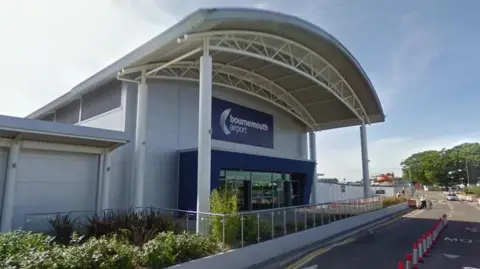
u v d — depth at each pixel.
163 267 7.28
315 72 19.50
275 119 25.38
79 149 13.12
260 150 23.22
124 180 15.30
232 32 13.11
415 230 17.39
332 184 30.89
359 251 11.59
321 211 15.38
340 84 21.28
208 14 11.18
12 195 11.10
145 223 10.19
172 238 8.45
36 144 11.93
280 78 20.52
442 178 96.69
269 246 10.55
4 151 11.38
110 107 16.89
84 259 6.25
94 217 11.38
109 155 14.11
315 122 27.44
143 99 15.10
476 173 90.00
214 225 9.90
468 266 9.43
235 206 10.39
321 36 15.83
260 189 21.47
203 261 8.02
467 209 33.78
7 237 7.32
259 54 16.02
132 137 15.89
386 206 26.62
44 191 12.25
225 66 18.20
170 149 17.31
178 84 18.28
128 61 14.05
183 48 13.41
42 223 11.84
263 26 13.72
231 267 8.84
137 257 7.27
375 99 22.86
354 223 18.53
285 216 12.50
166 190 16.69
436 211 30.94
